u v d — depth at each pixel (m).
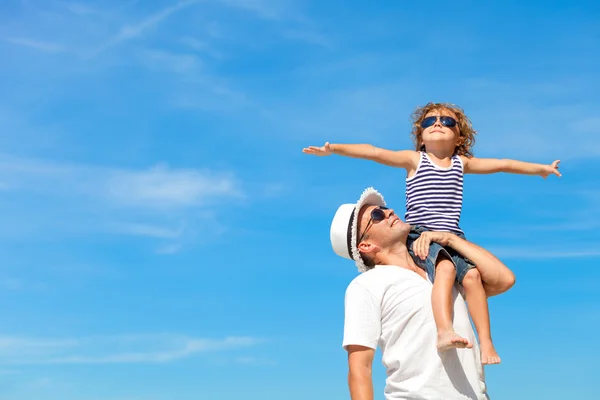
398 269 4.40
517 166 5.29
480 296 4.36
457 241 4.51
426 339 4.09
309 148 5.09
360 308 4.20
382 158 5.10
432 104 5.54
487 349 4.24
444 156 5.19
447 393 3.99
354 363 4.14
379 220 4.66
